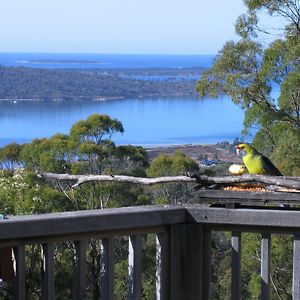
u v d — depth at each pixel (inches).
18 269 81.6
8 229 79.3
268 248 91.8
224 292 422.0
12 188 466.0
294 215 88.7
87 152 632.4
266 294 91.9
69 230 83.8
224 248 289.1
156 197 531.2
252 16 563.5
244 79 561.6
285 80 511.5
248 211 90.5
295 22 552.7
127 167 665.6
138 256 91.8
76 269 87.0
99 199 539.2
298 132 524.7
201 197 91.1
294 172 514.9
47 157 629.0
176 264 94.5
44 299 84.3
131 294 92.0
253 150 142.3
